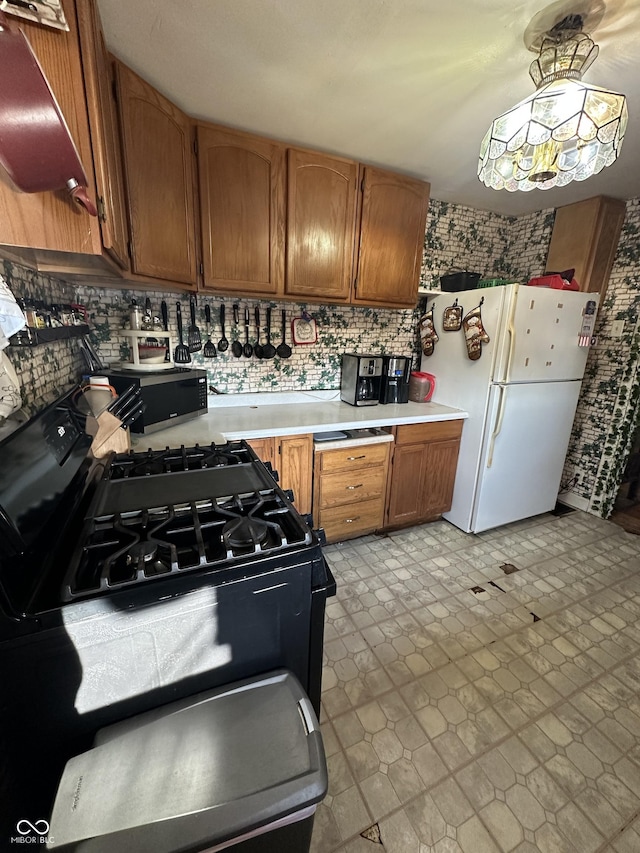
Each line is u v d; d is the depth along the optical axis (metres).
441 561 2.29
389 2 1.04
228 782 0.60
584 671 1.56
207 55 1.25
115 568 0.73
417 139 1.79
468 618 1.83
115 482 1.06
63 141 0.64
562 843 1.02
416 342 2.97
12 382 0.80
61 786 0.58
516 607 1.91
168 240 1.53
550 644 1.69
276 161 1.80
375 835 1.03
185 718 0.69
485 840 1.03
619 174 2.12
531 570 2.22
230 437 1.84
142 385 1.66
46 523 0.71
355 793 1.13
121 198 1.25
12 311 0.76
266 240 1.86
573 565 2.27
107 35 1.15
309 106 1.53
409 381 2.78
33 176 0.68
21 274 1.09
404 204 2.20
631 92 1.42
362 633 1.73
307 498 2.16
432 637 1.71
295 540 0.81
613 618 1.85
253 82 1.39
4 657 0.57
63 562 0.71
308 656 0.86
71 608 0.60
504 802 1.11
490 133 1.26
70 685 0.63
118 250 1.14
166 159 1.47
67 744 0.66
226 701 0.72
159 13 1.07
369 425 2.21
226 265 1.78
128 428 1.49
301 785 0.60
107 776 0.59
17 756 0.62
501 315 2.26
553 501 2.86
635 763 1.23
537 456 2.65
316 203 1.93
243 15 1.08
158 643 0.69
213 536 0.87
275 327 2.44
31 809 0.65
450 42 1.18
